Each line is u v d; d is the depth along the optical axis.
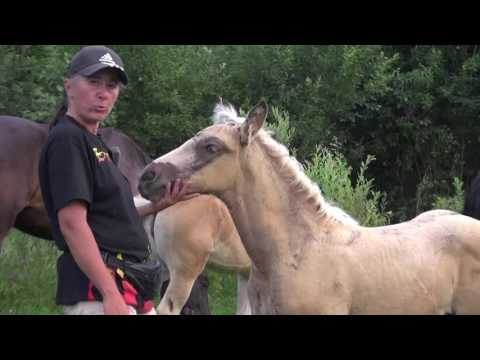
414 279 2.97
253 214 2.93
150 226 4.66
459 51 8.95
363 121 8.89
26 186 4.47
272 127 5.93
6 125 4.50
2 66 7.03
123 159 4.74
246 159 2.91
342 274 2.88
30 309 5.34
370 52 8.12
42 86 7.27
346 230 3.02
